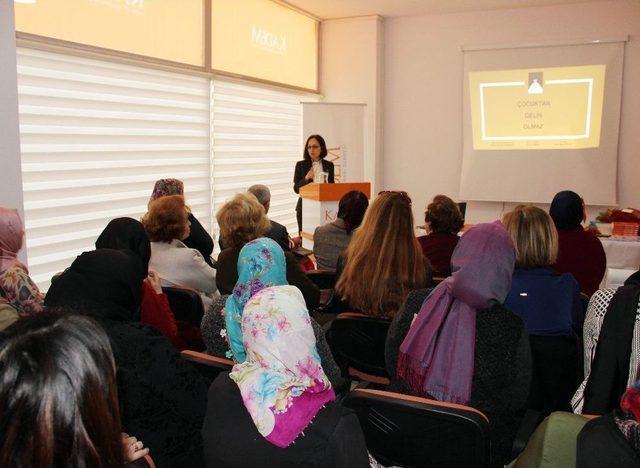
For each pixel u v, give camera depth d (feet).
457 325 5.43
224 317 6.25
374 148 23.90
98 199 14.38
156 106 16.19
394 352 6.05
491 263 5.28
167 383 4.59
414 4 21.43
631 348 4.79
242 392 3.70
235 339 5.77
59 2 12.79
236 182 20.15
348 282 7.72
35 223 12.74
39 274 12.88
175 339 7.29
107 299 4.72
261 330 3.77
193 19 17.42
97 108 14.20
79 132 13.73
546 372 6.74
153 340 4.63
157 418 4.60
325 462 3.62
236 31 19.38
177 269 9.37
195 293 8.59
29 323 2.37
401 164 24.39
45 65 12.73
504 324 5.35
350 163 23.18
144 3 15.39
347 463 3.65
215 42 18.38
